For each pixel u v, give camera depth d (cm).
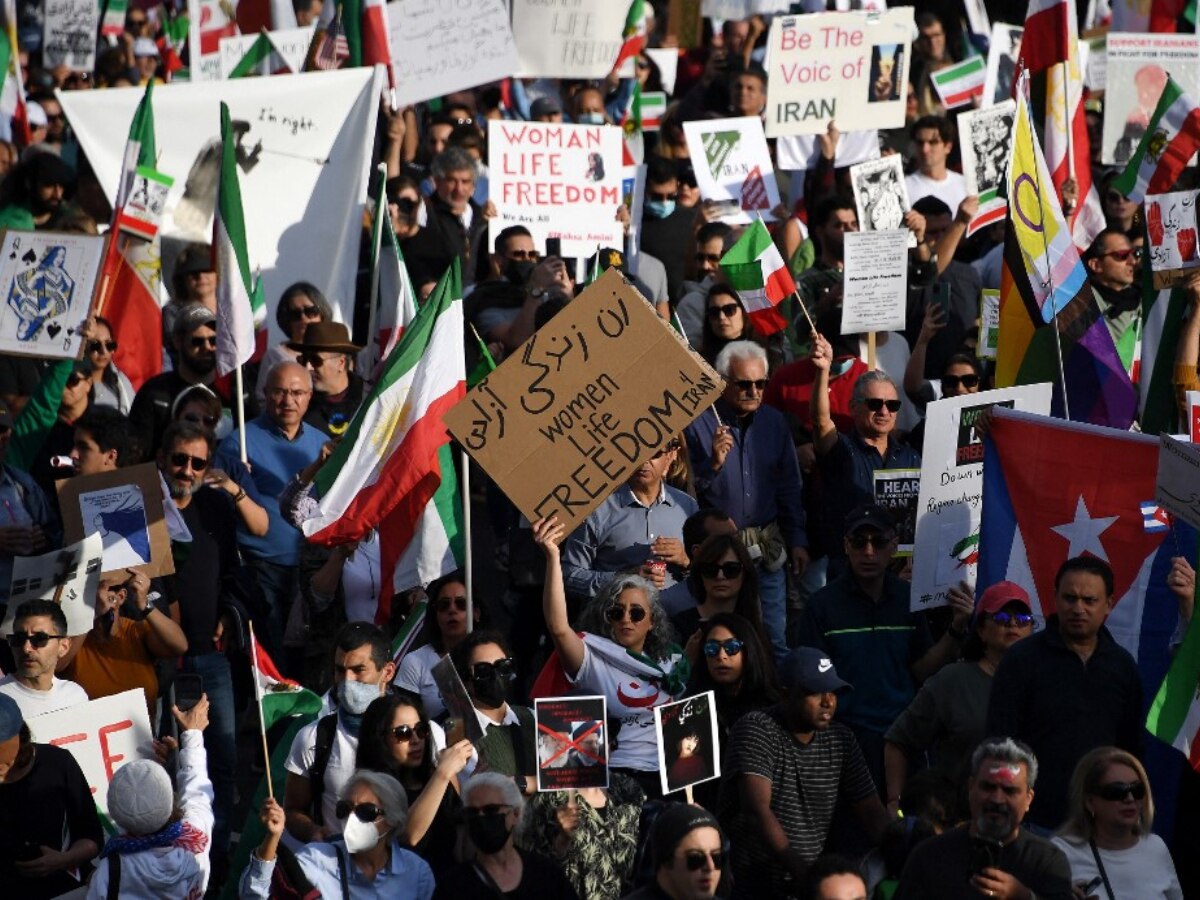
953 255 5575
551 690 3503
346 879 2945
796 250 5281
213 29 6656
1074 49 5362
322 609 3922
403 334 3897
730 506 4222
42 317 4216
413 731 3125
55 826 3183
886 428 4259
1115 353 4253
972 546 3797
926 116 6025
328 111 5091
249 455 4191
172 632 3678
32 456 4288
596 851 3116
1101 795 2933
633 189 5416
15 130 5981
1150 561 3625
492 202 5250
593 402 3438
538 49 6106
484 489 4878
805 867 3128
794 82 5712
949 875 2816
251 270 4981
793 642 3931
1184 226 4322
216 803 3681
